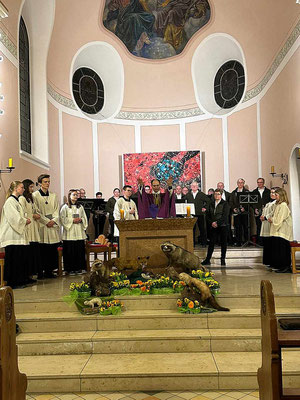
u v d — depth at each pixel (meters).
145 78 14.07
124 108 14.09
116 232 8.70
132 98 14.16
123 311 5.31
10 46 8.25
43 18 10.73
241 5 11.70
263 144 11.77
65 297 5.29
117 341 4.68
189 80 13.96
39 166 10.06
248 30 11.96
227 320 4.97
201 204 10.64
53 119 11.66
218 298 5.34
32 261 6.94
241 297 5.33
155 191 6.99
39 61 10.82
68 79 12.55
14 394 3.03
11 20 8.35
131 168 13.55
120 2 12.80
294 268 7.44
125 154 13.59
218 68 13.73
